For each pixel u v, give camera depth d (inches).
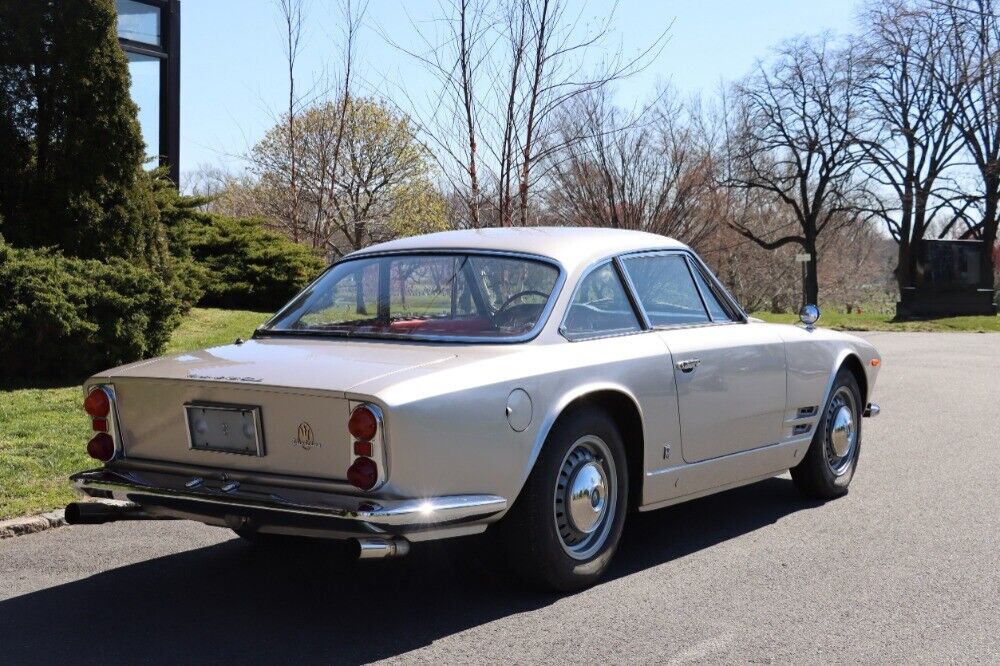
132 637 164.1
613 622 170.4
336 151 733.9
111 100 459.2
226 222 727.1
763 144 1871.3
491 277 194.2
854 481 287.7
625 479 194.7
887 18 1679.4
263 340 196.9
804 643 161.0
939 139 1756.9
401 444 154.3
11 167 446.0
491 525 177.2
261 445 163.0
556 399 176.6
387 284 200.8
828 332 264.7
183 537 228.7
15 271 398.0
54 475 268.5
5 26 444.5
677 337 210.5
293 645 160.2
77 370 408.2
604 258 204.5
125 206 465.1
